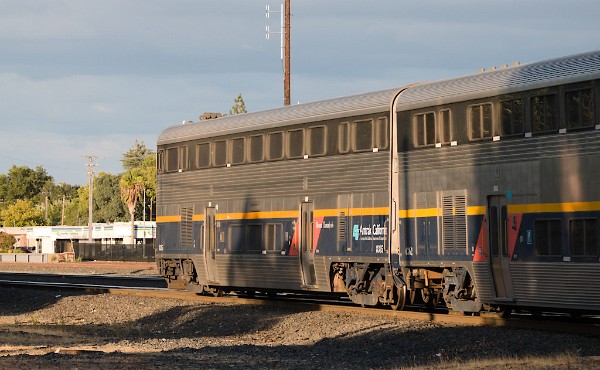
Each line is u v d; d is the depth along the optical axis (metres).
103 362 27.44
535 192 34.47
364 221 42.03
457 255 37.66
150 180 194.12
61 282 72.00
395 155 40.66
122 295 54.78
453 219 37.84
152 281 67.62
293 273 46.31
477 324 36.53
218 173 51.38
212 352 31.34
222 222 50.97
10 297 56.69
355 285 43.19
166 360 28.50
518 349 30.31
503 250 35.88
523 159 35.00
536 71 35.12
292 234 46.12
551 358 27.16
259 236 48.31
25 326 42.50
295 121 46.09
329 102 45.00
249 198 48.94
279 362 28.72
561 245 33.53
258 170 48.38
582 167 32.84
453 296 38.62
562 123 33.66
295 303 46.12
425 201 39.09
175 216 55.09
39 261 145.62
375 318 39.50
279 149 47.09
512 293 35.81
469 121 37.28
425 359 29.69
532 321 34.81
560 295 33.78
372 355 31.38
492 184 36.16
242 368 26.88
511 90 35.56
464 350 30.89
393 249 40.56
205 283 52.91
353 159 42.69
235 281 50.25
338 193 43.41
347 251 42.91
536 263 34.47
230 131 50.53
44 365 26.41
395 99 41.06
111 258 143.25
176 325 43.22
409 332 34.66
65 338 36.50
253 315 43.19
